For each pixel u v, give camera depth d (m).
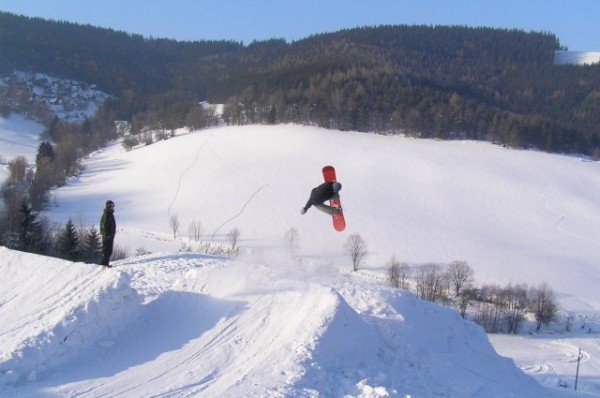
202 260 18.61
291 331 12.13
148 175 107.88
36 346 11.04
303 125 133.88
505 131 129.12
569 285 70.00
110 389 10.33
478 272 71.69
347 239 76.38
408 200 97.25
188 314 13.61
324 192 13.64
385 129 134.38
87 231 59.91
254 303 13.83
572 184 109.62
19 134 161.38
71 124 171.50
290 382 10.43
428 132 132.00
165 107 186.12
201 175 104.81
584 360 46.53
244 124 137.88
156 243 73.06
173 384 10.55
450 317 15.52
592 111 183.38
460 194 101.12
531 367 42.66
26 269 15.76
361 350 12.19
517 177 110.19
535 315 59.75
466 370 13.40
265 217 85.56
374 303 14.61
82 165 121.06
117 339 12.26
